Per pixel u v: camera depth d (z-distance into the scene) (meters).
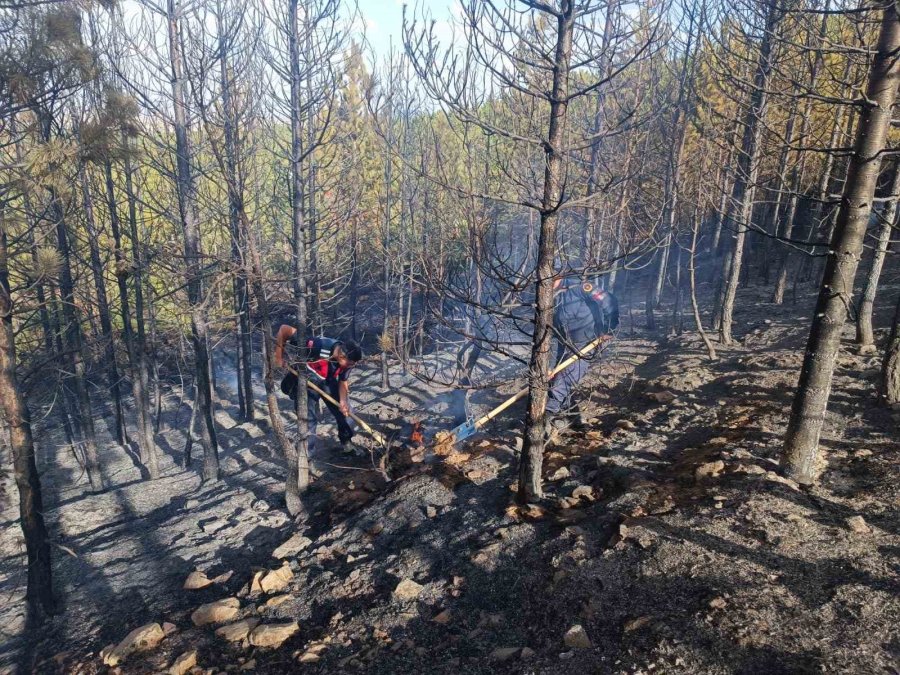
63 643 4.79
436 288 4.20
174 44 7.30
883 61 3.52
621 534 3.98
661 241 4.39
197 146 8.03
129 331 9.32
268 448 9.13
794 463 4.24
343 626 3.96
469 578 4.12
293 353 6.75
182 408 13.77
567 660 3.08
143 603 5.12
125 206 11.16
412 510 5.40
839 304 3.89
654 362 8.74
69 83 4.75
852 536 3.48
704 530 3.82
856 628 2.79
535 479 4.73
